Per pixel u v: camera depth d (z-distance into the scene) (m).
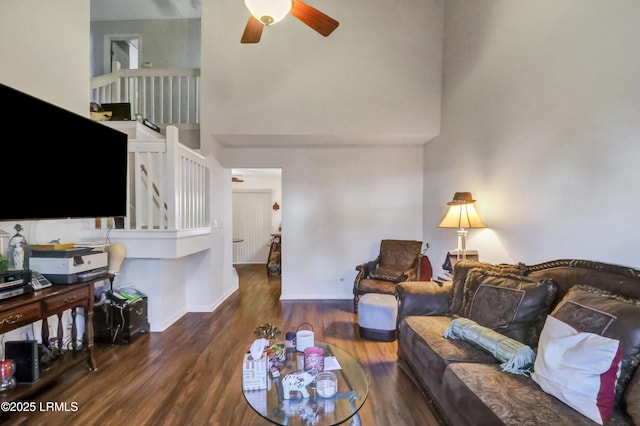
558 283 1.89
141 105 4.63
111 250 2.93
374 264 4.46
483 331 1.91
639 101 1.53
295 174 4.81
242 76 4.05
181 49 5.90
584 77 1.84
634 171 1.56
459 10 3.55
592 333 1.38
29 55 2.37
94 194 2.64
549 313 1.85
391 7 4.08
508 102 2.59
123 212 2.97
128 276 3.40
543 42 2.18
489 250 2.87
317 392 1.60
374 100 4.08
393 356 2.82
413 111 4.09
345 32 4.07
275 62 4.05
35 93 2.42
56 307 2.17
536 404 1.31
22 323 1.92
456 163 3.62
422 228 4.85
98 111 3.64
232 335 3.29
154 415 1.96
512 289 2.01
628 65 1.58
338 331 3.43
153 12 5.71
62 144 2.35
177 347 2.97
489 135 2.88
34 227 2.53
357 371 1.85
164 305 3.52
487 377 1.55
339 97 4.07
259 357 1.75
